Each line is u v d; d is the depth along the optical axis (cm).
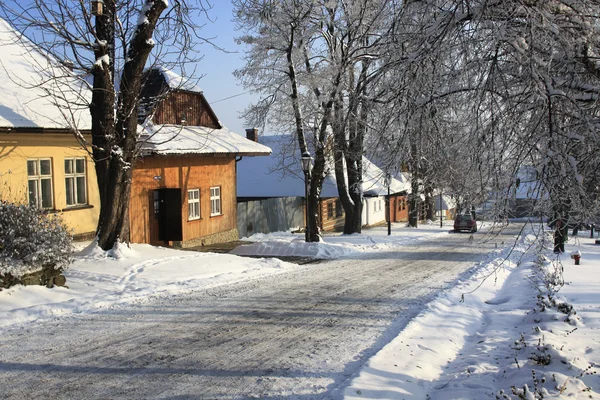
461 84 650
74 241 1623
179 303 1069
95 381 629
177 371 670
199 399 581
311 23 2173
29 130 1392
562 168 568
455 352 803
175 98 2283
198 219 2253
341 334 864
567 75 640
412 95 643
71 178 1653
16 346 755
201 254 1609
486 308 1148
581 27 620
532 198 612
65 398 576
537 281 1332
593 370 644
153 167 1984
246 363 707
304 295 1198
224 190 2469
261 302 1106
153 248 1584
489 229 682
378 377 638
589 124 577
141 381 632
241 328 888
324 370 684
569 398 544
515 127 625
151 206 1986
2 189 1391
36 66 1698
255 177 3700
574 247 2542
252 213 2847
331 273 1570
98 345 771
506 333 877
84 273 1212
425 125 667
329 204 3728
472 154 664
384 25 739
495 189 636
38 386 609
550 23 588
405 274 1584
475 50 630
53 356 717
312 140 2400
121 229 1420
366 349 781
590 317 926
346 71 1916
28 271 1012
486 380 627
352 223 2948
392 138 705
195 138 2206
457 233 3397
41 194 1536
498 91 648
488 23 602
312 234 2295
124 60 1448
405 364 699
